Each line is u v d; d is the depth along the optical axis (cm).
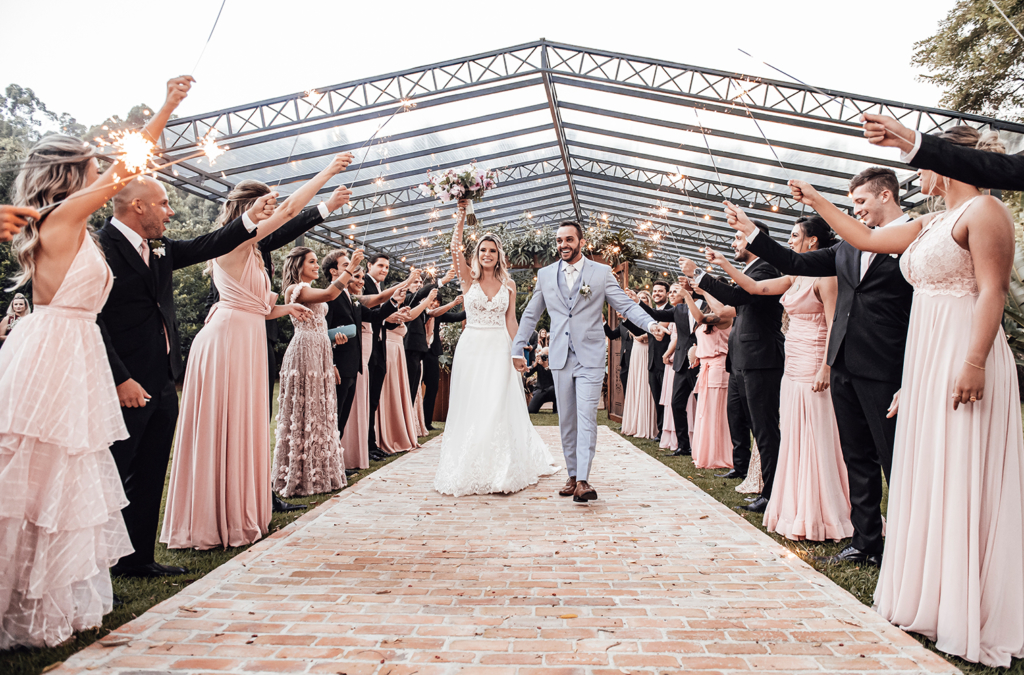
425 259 1728
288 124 859
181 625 213
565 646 199
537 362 1215
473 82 869
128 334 257
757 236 281
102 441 209
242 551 306
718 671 183
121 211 262
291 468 442
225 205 339
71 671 180
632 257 886
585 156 1243
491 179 469
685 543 317
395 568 276
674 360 655
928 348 216
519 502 412
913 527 213
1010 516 198
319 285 1761
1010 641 194
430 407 855
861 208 282
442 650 196
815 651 196
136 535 267
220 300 328
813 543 324
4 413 187
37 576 191
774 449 394
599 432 848
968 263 208
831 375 288
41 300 201
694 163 1109
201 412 315
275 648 196
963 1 1273
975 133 219
